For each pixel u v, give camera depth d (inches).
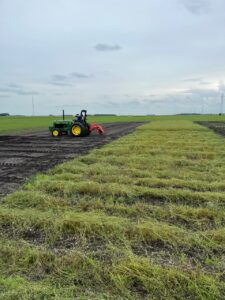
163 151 484.1
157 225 181.8
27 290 118.4
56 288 122.0
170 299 117.0
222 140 665.6
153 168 357.1
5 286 121.6
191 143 596.1
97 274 131.2
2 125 1537.9
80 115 836.6
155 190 254.5
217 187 274.2
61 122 833.5
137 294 119.9
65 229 177.3
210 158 431.2
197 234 171.9
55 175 310.7
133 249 157.5
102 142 664.4
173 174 323.9
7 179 309.1
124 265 135.5
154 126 1289.4
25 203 225.6
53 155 472.1
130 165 370.9
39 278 130.6
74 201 232.4
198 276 128.7
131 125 1521.9
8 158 444.1
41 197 230.8
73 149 542.6
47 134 923.4
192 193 246.2
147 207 215.5
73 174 316.8
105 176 307.0
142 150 495.8
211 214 202.4
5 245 156.1
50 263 140.2
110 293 120.2
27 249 151.2
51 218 189.5
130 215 204.8
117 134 908.0
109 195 249.0
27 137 803.4
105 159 404.5
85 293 119.3
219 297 117.7
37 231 178.2
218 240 165.5
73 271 134.6
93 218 187.2
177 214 202.8
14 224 184.5
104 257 147.3
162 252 153.6
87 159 405.7
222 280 129.6
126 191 251.0
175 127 1192.8
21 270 135.8
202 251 155.9
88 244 162.7
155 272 129.7
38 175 316.5
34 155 473.4
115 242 163.5
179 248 158.7
